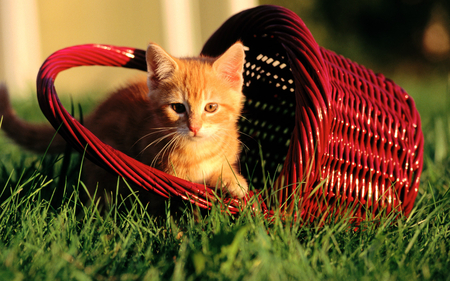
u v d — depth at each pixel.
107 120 2.84
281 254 1.71
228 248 1.59
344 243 1.93
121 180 2.52
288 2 16.45
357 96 2.38
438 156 3.20
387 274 1.61
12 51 7.21
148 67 2.63
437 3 16.62
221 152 2.60
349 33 16.78
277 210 1.99
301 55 2.20
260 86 3.12
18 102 5.05
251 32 2.74
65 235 1.86
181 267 1.63
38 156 3.11
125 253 1.77
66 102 5.12
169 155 2.53
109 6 7.92
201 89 2.57
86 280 1.51
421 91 7.24
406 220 2.15
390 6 16.59
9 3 7.15
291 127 2.97
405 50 16.91
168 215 2.06
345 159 2.23
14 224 1.97
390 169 2.32
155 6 7.78
